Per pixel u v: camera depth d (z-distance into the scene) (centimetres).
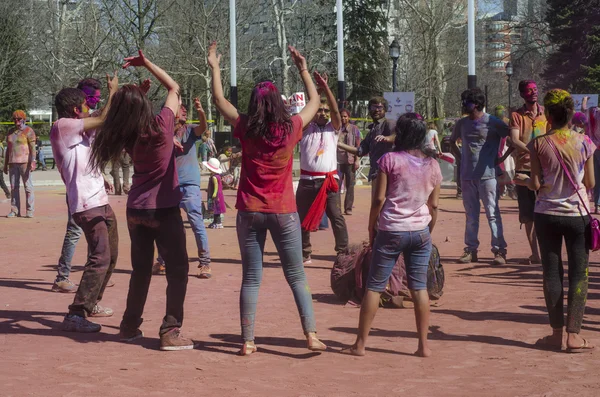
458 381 538
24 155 1736
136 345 648
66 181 709
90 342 659
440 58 5431
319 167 1046
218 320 736
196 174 968
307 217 821
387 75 5512
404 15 5528
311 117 621
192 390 516
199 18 4712
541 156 625
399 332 686
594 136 1054
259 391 514
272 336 674
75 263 1099
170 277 632
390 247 601
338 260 827
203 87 5009
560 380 536
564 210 618
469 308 780
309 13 5469
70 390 514
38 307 805
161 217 627
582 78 5184
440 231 1427
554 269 628
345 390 517
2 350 627
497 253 1048
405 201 605
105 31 4678
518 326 702
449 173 2673
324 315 759
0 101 4975
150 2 4606
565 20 5362
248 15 4938
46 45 4816
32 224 1608
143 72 4425
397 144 616
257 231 612
